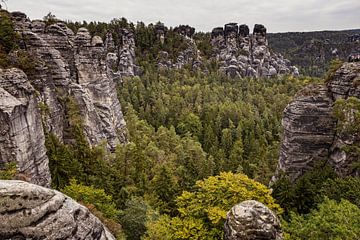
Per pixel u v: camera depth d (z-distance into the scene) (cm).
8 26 4694
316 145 4566
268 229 1995
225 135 9456
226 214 2298
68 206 892
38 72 4822
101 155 5400
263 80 16288
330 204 2452
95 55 6462
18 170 3033
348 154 3984
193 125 10550
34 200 825
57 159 4269
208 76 15900
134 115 9894
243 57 18050
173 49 17712
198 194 2803
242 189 2641
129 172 5494
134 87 12862
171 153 7631
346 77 4350
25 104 3338
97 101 6344
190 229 2509
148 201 4306
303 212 3666
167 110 11462
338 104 4316
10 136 3019
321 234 2269
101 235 967
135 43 17600
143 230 3328
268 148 8425
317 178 3909
